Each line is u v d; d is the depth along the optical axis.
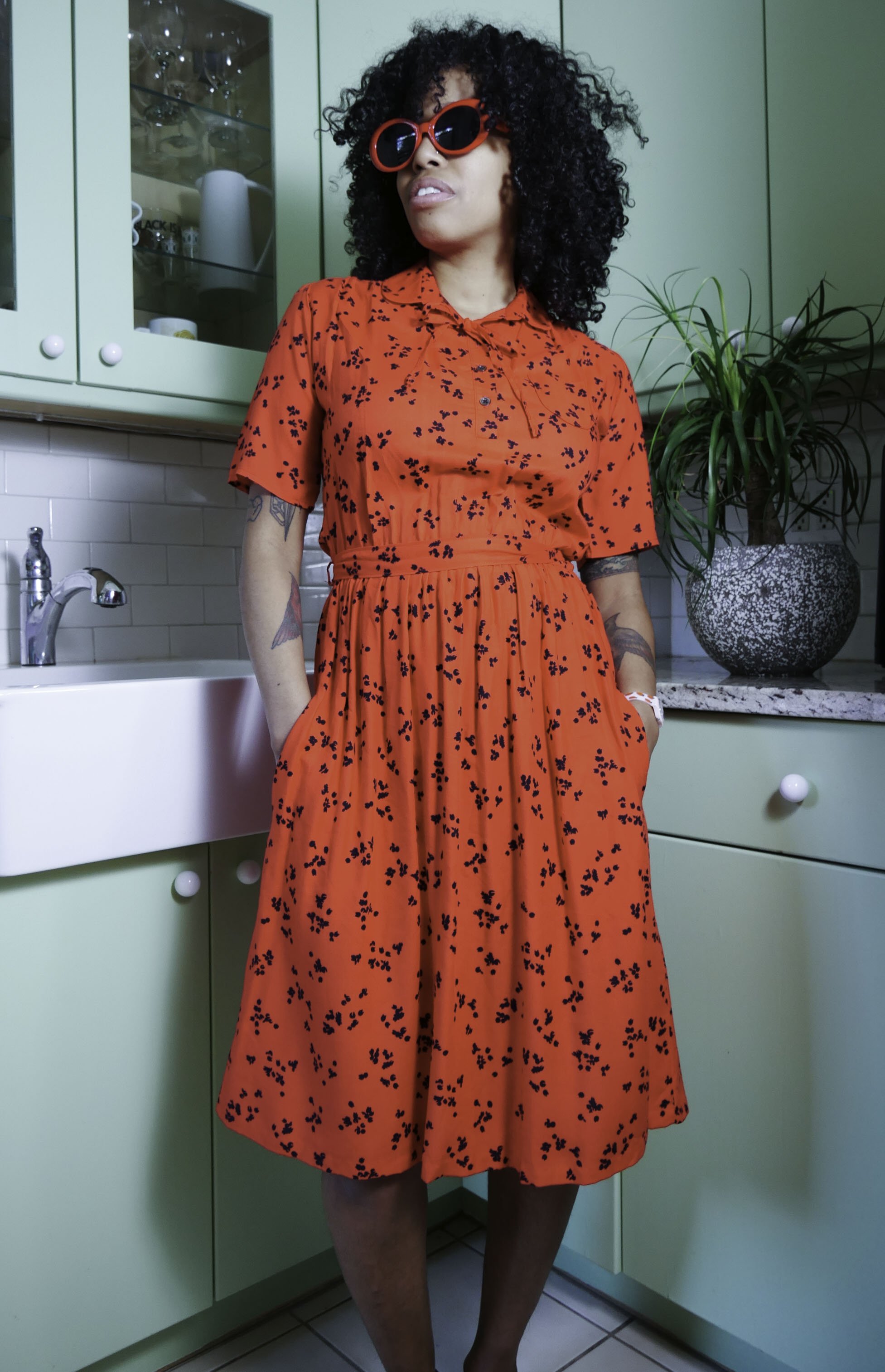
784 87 1.39
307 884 0.90
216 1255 1.25
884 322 1.30
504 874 0.91
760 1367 1.28
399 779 0.91
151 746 1.08
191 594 1.71
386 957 0.90
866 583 1.70
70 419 1.49
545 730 0.94
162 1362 1.29
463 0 1.59
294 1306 1.43
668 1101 1.00
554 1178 0.90
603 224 1.16
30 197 1.23
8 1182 1.06
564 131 1.08
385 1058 0.89
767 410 1.34
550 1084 0.90
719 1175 1.26
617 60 1.62
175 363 1.38
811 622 1.31
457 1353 1.32
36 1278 1.09
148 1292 1.18
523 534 0.97
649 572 2.00
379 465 0.94
